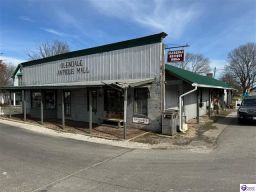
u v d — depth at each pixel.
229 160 7.64
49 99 19.39
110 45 14.87
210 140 10.90
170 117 12.02
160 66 12.73
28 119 18.67
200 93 20.73
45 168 6.97
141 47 13.44
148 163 7.42
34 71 21.34
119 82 12.41
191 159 7.83
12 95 33.94
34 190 5.43
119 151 9.00
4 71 39.44
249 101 17.00
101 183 5.80
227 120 17.94
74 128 14.10
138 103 13.65
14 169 6.88
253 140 10.75
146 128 13.27
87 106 16.61
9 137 11.73
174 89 15.09
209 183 5.69
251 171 6.51
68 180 6.02
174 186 5.55
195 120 17.70
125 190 5.36
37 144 10.17
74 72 17.42
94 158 8.03
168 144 10.16
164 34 12.70
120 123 14.09
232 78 69.38
